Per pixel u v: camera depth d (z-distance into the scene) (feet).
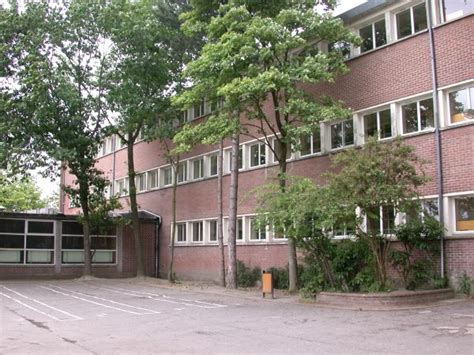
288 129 58.23
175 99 69.46
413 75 61.05
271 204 53.83
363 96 66.95
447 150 56.59
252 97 60.64
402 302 47.75
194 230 102.17
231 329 37.65
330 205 49.24
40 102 85.61
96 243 108.27
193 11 71.05
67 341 33.96
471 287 52.85
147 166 120.47
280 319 42.16
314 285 55.11
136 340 33.86
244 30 60.64
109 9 88.63
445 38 57.98
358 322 39.42
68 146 91.15
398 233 55.26
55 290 75.36
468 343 30.35
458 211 55.72
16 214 100.27
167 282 89.66
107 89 91.71
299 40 57.62
